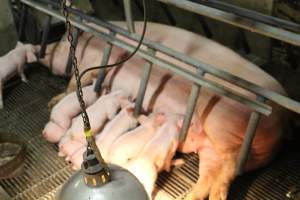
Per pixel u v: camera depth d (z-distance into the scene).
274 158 2.69
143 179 2.31
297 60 3.11
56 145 2.99
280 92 2.47
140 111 2.79
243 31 3.30
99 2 4.07
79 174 1.25
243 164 2.31
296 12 2.82
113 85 3.04
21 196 2.61
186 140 2.58
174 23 3.82
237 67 2.60
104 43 3.21
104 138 2.60
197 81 2.32
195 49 2.79
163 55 2.80
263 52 3.28
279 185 2.54
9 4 3.63
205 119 2.48
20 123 3.24
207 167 2.40
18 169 2.78
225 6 2.03
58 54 3.41
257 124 2.18
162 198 2.53
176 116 2.57
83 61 3.23
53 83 3.63
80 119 2.71
